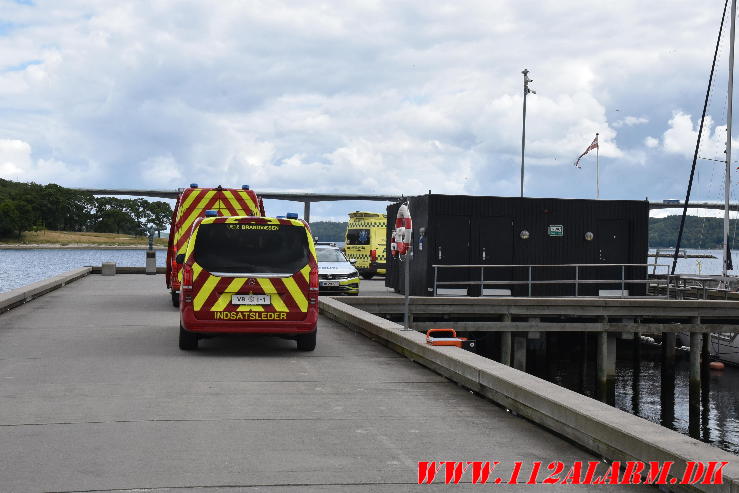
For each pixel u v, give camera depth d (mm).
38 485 5316
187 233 19734
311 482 5473
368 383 9539
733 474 4770
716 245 144625
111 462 5891
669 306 21250
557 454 6320
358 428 7129
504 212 26078
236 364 10977
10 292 20078
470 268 25875
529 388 7520
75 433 6789
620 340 28078
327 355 12055
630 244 26859
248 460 5996
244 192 20016
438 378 9945
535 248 26250
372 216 39344
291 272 11938
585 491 5371
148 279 33125
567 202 26469
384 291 29000
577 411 6555
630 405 19906
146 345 12789
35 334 14070
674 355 23656
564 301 20859
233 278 11773
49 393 8609
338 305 17703
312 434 6871
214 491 5242
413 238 27016
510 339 20984
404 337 11859
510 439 6789
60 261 151250
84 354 11688
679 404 20016
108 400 8258
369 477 5617
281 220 12070
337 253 27391
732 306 21500
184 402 8203
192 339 12273
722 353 24312
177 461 5938
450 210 25766
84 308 19406
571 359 25984
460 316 21125
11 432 6809
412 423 7367
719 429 17484
